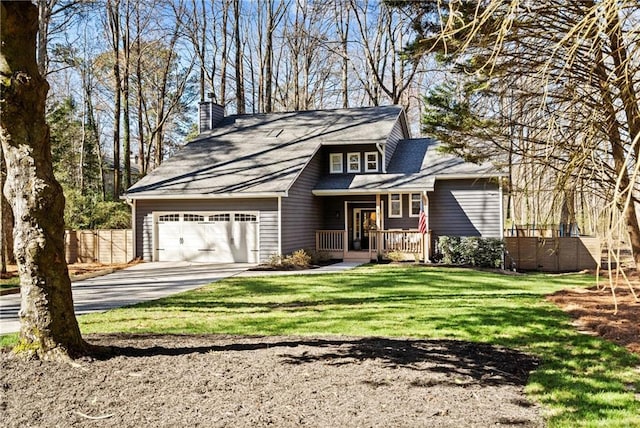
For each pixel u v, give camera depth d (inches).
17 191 213.6
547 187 370.3
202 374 204.5
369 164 840.9
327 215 864.3
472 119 422.6
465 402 180.5
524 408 177.5
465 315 346.9
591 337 282.4
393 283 532.1
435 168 804.0
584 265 765.9
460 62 378.0
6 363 209.0
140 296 470.3
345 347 253.4
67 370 204.7
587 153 254.7
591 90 287.1
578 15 272.5
